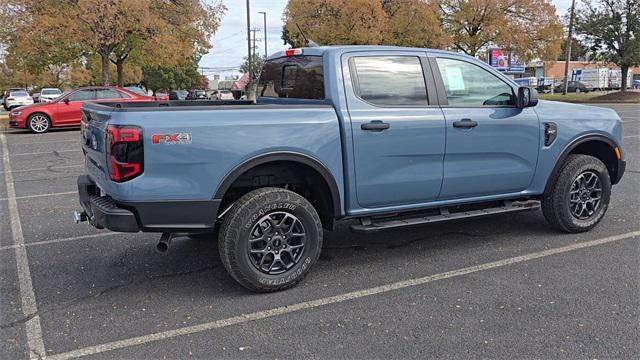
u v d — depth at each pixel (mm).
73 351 3324
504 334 3424
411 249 5180
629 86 64562
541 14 33156
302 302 3988
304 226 4180
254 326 3613
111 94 18234
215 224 4180
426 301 3953
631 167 9367
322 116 4207
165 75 76875
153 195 3738
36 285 4406
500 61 44906
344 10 29312
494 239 5434
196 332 3545
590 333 3416
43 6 20500
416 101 4609
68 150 12812
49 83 71188
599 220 5637
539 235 5527
